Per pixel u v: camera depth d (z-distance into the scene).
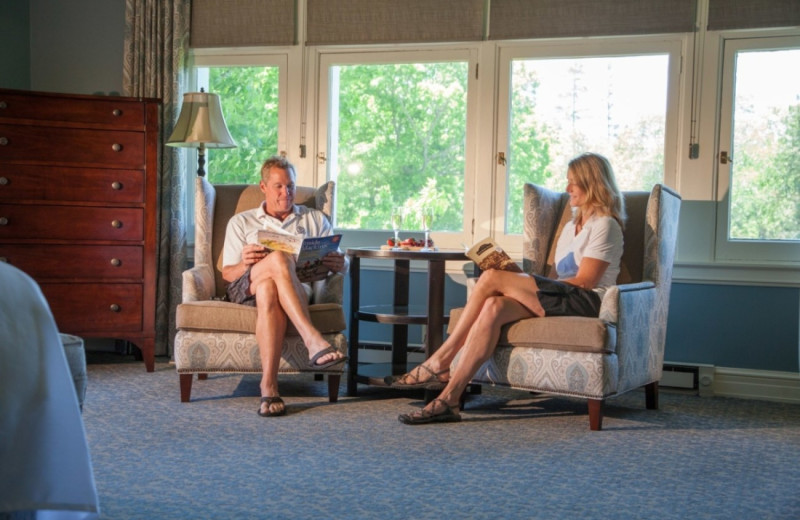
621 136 4.41
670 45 4.28
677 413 3.64
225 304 3.58
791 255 4.14
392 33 4.64
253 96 4.98
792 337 4.11
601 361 3.16
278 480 2.49
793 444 3.09
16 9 5.10
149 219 4.45
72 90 5.18
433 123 4.71
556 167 4.52
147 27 4.90
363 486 2.44
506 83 4.53
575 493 2.41
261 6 4.86
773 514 2.25
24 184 4.31
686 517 2.22
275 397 3.41
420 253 3.65
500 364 3.38
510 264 3.43
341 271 3.75
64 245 4.36
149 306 4.44
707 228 4.24
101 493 2.33
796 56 4.14
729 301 4.20
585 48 4.41
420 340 4.72
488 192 4.58
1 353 1.57
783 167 4.18
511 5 4.46
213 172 5.06
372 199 4.82
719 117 4.22
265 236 3.54
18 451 1.57
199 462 2.66
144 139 4.45
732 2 4.13
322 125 4.84
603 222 3.53
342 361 3.39
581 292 3.38
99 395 3.73
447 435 3.11
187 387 3.60
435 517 2.18
